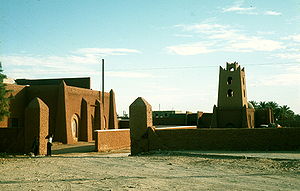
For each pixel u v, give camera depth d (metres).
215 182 11.48
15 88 38.16
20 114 38.69
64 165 16.75
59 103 38.56
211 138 23.52
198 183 11.30
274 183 11.24
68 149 31.42
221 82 55.38
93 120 45.97
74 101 41.28
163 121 70.94
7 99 26.58
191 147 23.81
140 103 25.14
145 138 24.64
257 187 10.57
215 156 19.48
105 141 30.14
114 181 11.76
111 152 28.28
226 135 23.28
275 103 89.62
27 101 39.94
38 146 24.28
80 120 42.47
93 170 14.75
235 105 54.22
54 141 38.25
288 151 21.59
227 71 55.22
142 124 24.89
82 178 12.49
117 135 32.72
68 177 12.75
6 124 36.09
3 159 20.22
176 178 12.36
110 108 53.34
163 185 10.95
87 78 50.34
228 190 10.13
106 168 15.41
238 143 23.03
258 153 20.38
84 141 42.16
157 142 24.34
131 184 11.13
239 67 54.72
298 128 22.27
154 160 18.48
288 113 89.44
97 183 11.39
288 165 15.06
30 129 24.94
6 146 26.12
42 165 16.83
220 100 55.12
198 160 18.00
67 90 39.53
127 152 28.25
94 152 28.08
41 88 39.91
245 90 57.12
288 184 11.05
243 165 15.64
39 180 12.09
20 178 12.58
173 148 24.11
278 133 22.52
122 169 15.02
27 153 24.73
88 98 44.78
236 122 53.69
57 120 38.47
